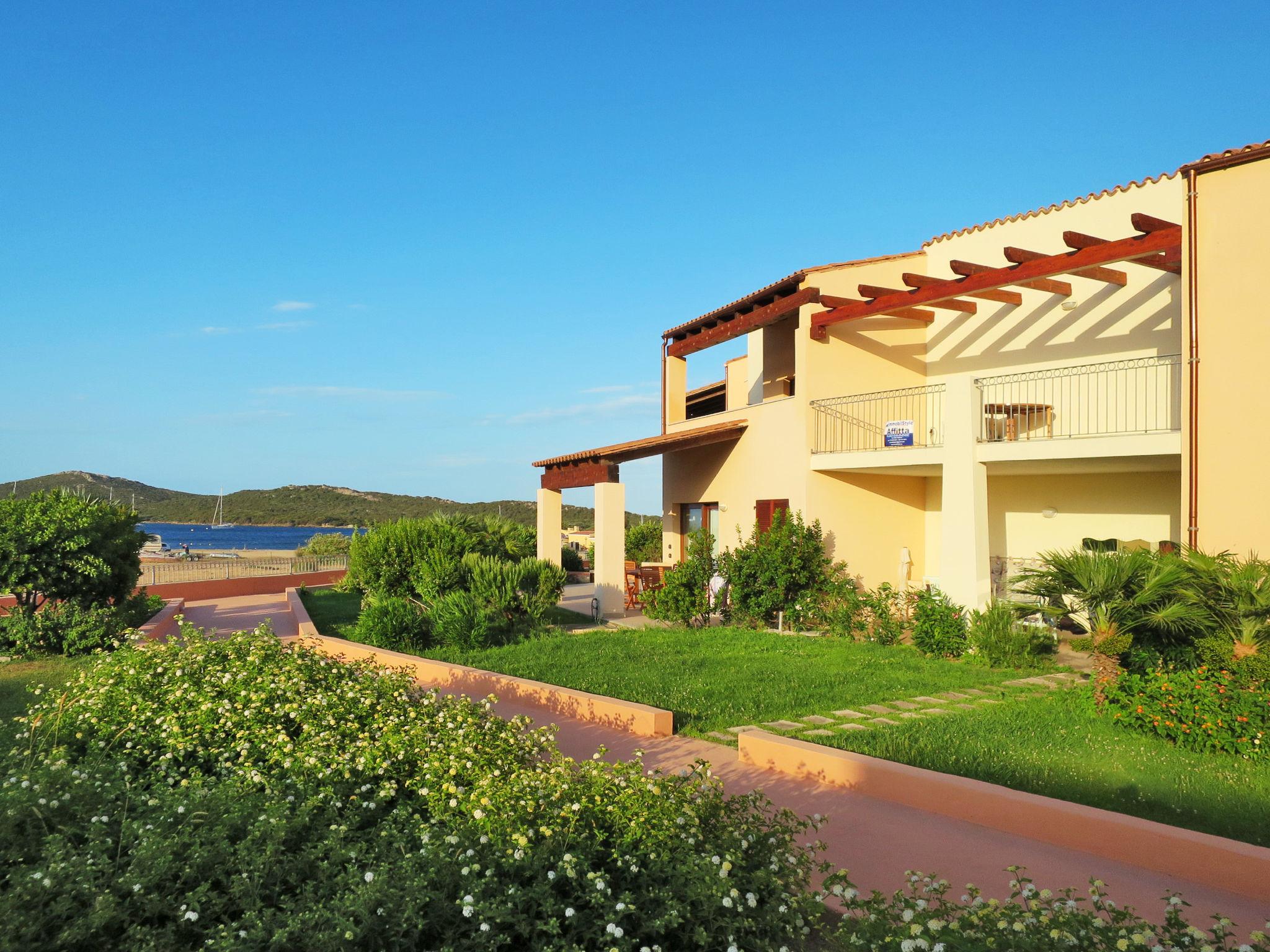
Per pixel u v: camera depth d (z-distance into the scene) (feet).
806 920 12.41
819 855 16.14
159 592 73.56
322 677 22.24
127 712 19.65
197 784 14.89
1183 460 30.76
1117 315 40.47
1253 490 28.96
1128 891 14.58
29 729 19.74
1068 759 20.98
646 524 89.61
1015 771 20.08
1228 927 11.84
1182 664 24.58
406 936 10.79
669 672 32.60
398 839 13.29
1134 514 40.19
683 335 59.98
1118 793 18.69
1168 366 38.09
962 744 22.20
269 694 19.81
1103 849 16.06
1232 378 29.63
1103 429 40.81
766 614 45.70
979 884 14.85
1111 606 25.22
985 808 17.66
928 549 49.96
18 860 12.36
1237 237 29.76
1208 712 21.31
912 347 49.78
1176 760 20.76
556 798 13.80
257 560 90.79
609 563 51.39
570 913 11.13
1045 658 33.86
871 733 23.49
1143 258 34.63
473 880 11.68
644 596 49.75
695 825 13.37
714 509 57.88
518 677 32.14
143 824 13.16
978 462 38.01
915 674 31.96
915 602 39.01
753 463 51.67
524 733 18.88
